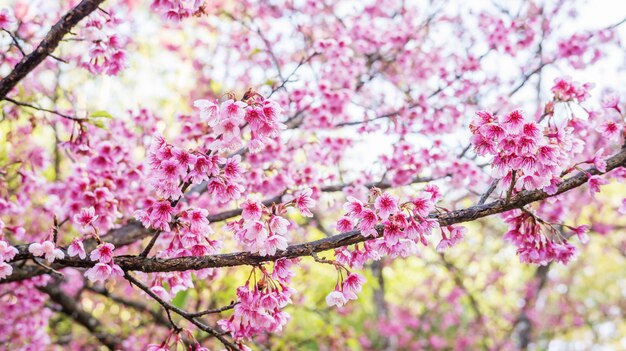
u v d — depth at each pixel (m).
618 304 16.22
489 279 12.69
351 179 6.35
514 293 13.51
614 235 12.69
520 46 7.20
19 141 5.77
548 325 14.51
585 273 17.06
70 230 6.30
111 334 7.45
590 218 10.48
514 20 7.08
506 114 2.89
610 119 3.97
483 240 12.07
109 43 4.18
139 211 3.21
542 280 12.48
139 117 6.05
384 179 6.10
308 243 3.11
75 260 3.34
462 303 14.45
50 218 5.97
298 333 7.88
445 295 12.58
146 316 8.00
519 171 3.13
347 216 3.21
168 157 2.97
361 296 7.20
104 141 5.15
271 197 5.51
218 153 2.99
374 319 12.48
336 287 3.10
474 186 6.12
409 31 7.47
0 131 5.76
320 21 7.86
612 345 17.56
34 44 4.99
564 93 3.72
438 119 6.45
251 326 3.33
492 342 13.12
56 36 3.67
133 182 5.33
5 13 4.00
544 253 3.41
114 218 4.59
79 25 5.45
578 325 14.47
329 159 6.30
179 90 9.01
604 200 10.84
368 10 7.94
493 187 3.45
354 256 3.21
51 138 7.11
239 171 3.08
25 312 5.78
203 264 3.15
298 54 7.39
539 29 7.36
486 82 7.23
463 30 7.79
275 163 5.58
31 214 6.28
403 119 6.41
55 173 6.67
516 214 3.44
